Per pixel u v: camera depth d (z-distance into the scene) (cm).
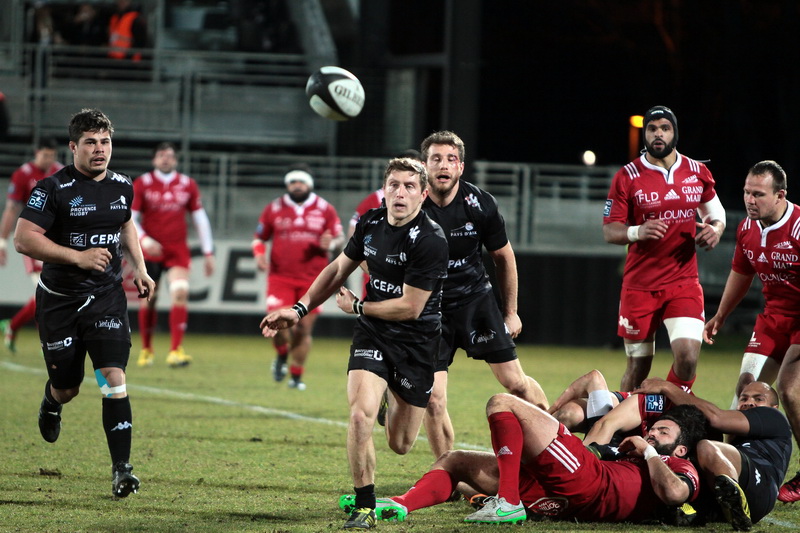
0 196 7375
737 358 6259
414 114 7975
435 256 1883
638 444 1922
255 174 8162
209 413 3450
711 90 10550
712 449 1905
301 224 4366
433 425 2272
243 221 7344
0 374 4491
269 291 4409
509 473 1873
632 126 8088
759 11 9856
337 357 5803
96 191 2159
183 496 2130
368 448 1856
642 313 2772
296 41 8719
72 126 2153
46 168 4931
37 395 3800
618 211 2742
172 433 2992
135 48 8244
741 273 2525
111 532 1795
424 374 1947
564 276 6906
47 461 2494
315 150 8356
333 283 2014
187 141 7969
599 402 2214
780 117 10094
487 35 11100
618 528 1877
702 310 2759
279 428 3145
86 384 4284
